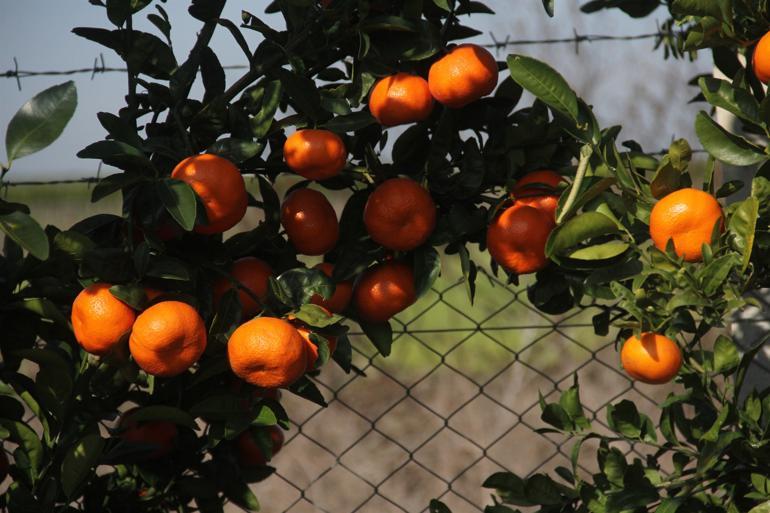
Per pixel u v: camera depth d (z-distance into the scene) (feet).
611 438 9.02
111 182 7.41
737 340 11.19
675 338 8.14
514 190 8.32
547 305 8.87
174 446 8.96
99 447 7.54
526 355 23.52
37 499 8.00
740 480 8.66
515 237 7.93
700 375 8.52
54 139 6.91
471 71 7.80
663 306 7.80
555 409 9.14
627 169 8.27
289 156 7.88
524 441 21.61
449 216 8.23
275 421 7.83
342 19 8.19
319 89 8.29
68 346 8.46
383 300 8.34
